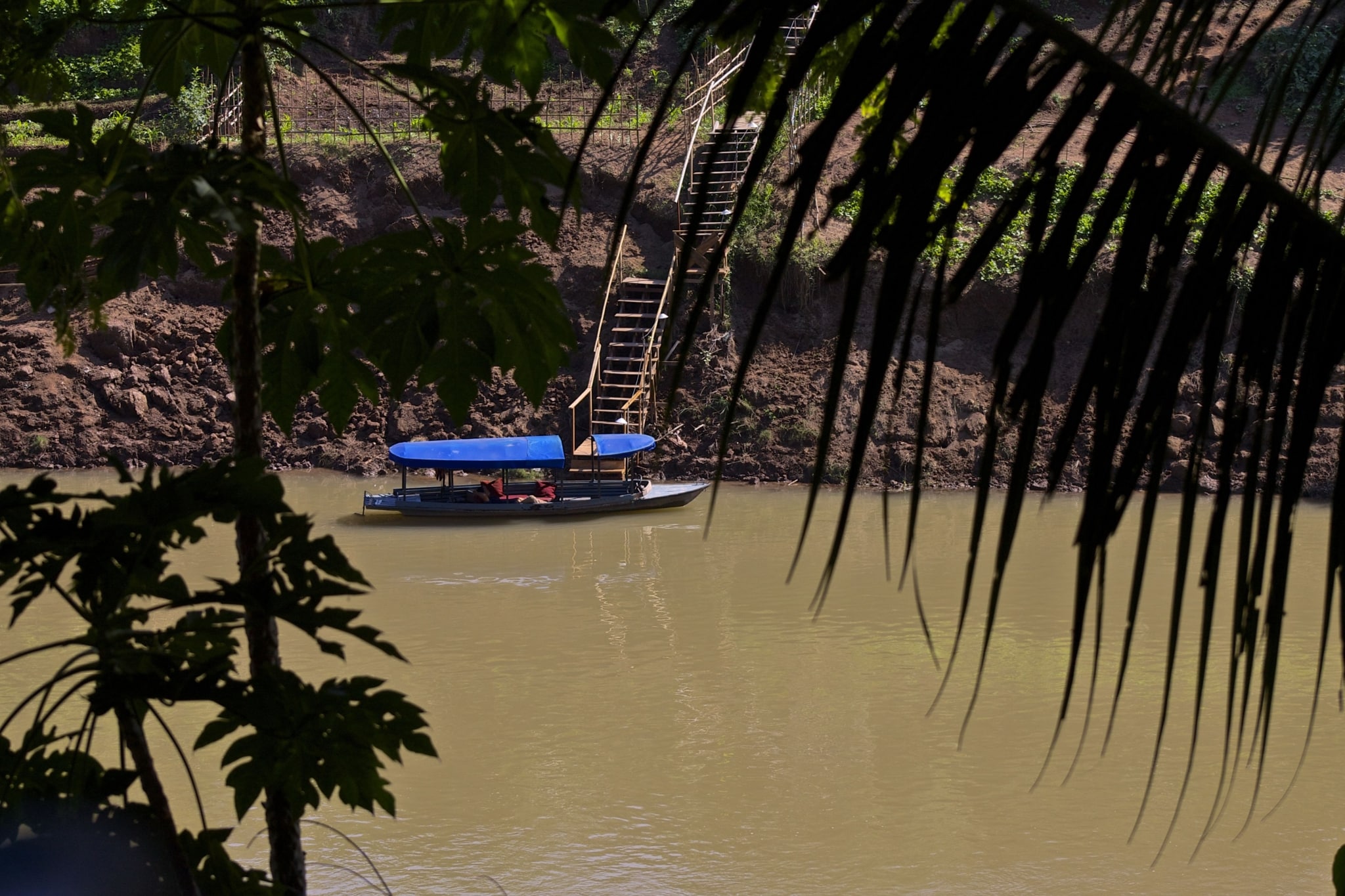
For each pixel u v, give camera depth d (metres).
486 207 5.97
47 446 53.84
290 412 6.11
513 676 23.41
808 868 14.86
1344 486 2.33
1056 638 25.94
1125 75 2.28
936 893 14.18
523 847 15.48
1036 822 16.25
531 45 6.03
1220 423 40.00
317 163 60.94
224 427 55.03
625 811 16.75
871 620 27.89
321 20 68.25
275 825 5.05
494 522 43.09
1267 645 2.27
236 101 59.88
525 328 6.15
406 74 5.55
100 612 4.09
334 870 14.76
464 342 6.14
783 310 53.84
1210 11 2.42
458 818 16.47
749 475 50.84
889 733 19.97
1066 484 45.06
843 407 50.78
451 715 21.02
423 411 55.62
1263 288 2.33
